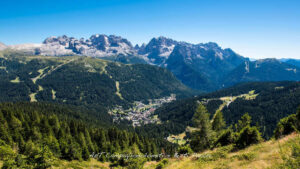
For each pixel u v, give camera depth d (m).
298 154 19.14
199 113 57.91
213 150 38.88
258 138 32.72
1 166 35.28
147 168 43.88
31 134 84.81
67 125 107.25
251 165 21.25
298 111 31.64
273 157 21.27
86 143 84.94
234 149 32.94
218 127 68.31
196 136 57.75
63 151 63.41
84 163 63.03
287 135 29.33
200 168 27.28
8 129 83.88
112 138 108.56
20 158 35.41
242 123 62.34
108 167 64.06
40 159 36.47
